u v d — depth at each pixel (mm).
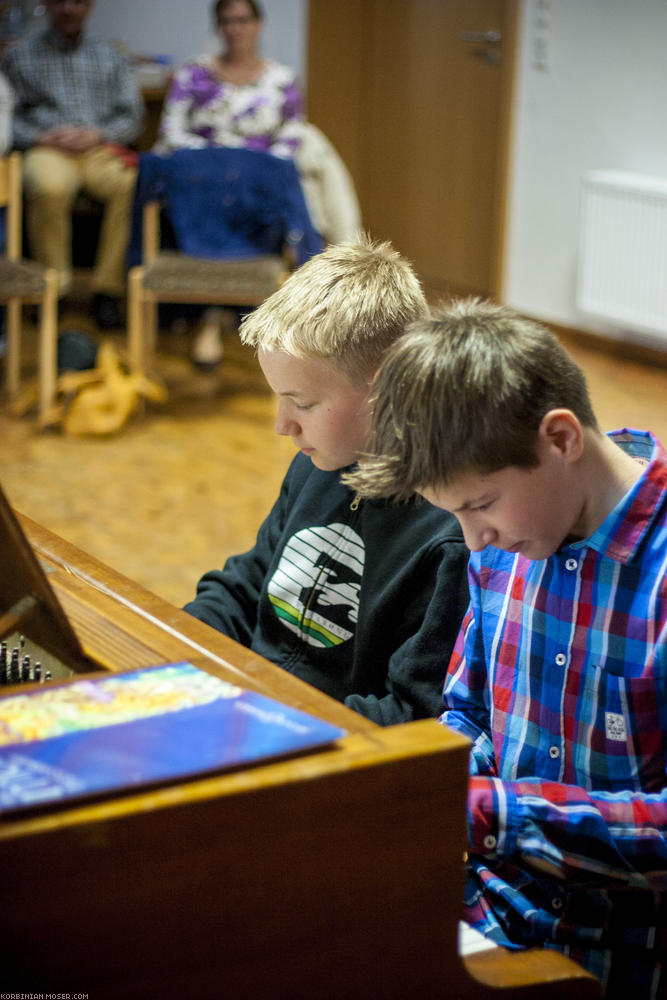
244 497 3850
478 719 1199
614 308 5348
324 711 876
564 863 981
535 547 1015
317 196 5609
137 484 3936
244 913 756
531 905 1085
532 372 964
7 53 5641
